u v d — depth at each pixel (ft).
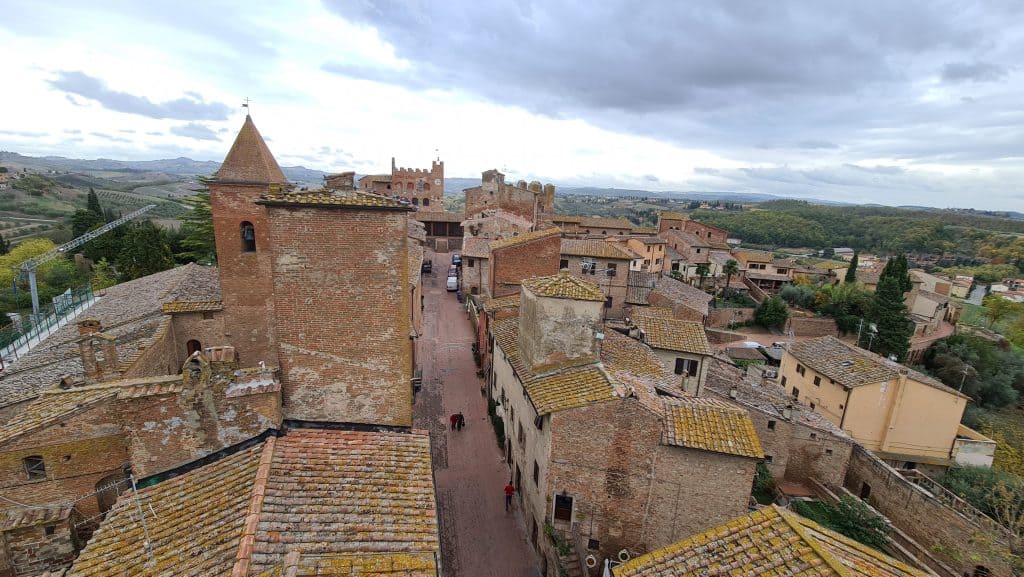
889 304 193.67
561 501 67.92
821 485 94.32
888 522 80.79
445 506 83.66
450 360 142.41
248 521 35.86
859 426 114.62
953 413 112.37
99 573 33.91
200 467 44.83
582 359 74.43
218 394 44.80
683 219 362.33
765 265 303.89
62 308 118.52
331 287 51.49
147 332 77.30
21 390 68.74
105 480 49.11
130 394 42.50
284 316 51.67
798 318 228.22
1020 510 79.41
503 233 212.43
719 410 67.26
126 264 175.32
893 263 209.56
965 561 75.41
